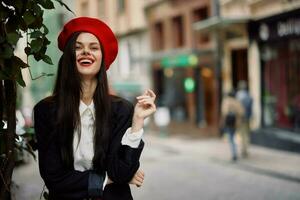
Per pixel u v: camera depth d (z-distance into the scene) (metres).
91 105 2.79
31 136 3.54
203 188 11.77
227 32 21.84
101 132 2.74
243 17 19.31
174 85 28.36
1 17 2.71
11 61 2.77
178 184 12.34
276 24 18.27
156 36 30.53
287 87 18.20
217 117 22.78
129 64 34.19
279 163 14.92
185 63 25.28
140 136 2.73
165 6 29.09
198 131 24.73
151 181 12.84
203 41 25.42
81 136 2.75
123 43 35.16
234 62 21.92
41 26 2.85
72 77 2.78
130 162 2.71
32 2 2.80
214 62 23.41
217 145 20.17
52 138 2.74
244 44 20.61
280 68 18.58
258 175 13.44
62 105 2.75
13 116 2.87
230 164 15.51
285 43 18.16
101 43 2.84
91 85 2.83
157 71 30.50
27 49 2.83
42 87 26.42
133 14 32.91
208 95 24.67
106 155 2.75
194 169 14.80
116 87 32.81
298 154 16.64
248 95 16.70
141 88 32.03
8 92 2.86
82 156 2.75
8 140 2.87
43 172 2.76
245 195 10.85
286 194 10.86
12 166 2.89
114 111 2.79
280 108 18.69
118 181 2.74
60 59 2.86
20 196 7.81
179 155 18.09
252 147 18.83
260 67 19.73
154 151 19.53
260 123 19.70
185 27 26.75
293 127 17.86
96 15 35.59
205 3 24.55
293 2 16.98
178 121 27.55
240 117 15.80
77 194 2.72
